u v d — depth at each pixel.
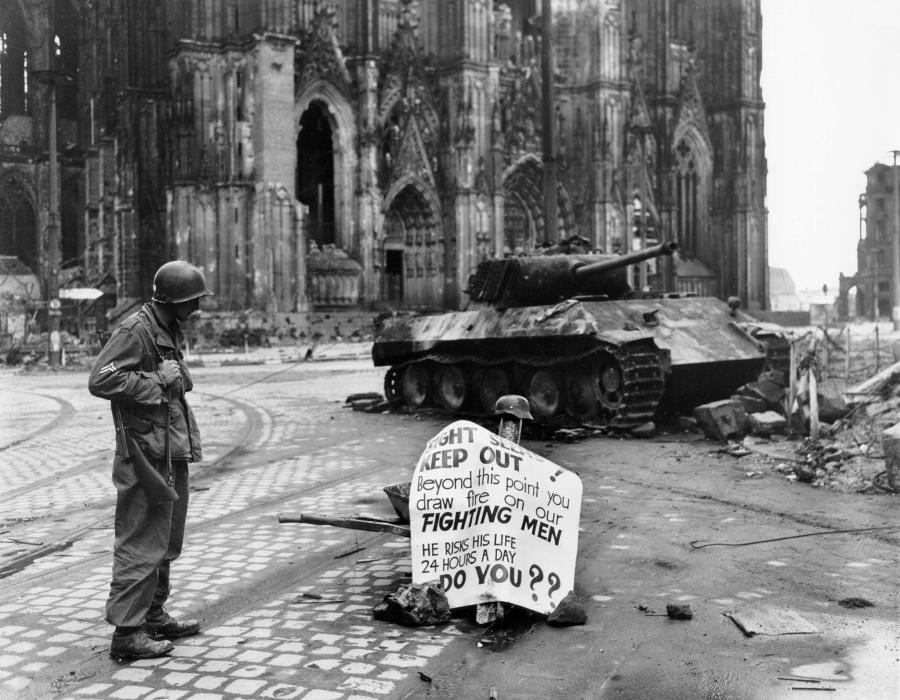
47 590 7.28
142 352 5.68
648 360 15.54
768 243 72.12
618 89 63.97
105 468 13.63
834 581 7.05
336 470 13.01
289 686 5.21
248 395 26.34
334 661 5.59
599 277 19.20
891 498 10.09
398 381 21.89
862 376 19.69
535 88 63.09
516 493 6.36
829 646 5.68
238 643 5.95
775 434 14.16
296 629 6.21
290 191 51.47
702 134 70.69
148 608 5.73
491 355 19.11
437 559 6.37
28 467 13.98
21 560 8.16
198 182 51.25
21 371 42.50
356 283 55.84
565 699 5.01
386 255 62.12
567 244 20.34
